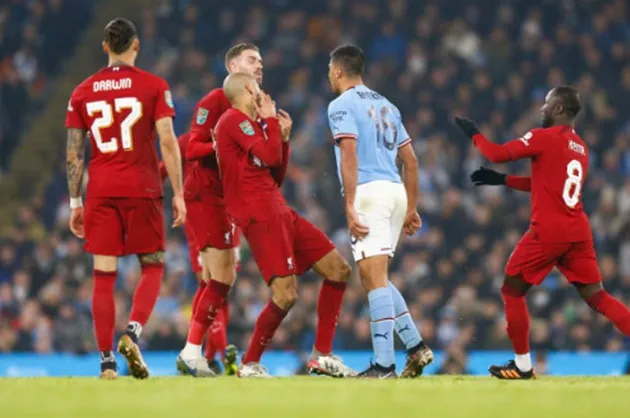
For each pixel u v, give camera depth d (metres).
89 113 27.20
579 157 29.09
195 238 32.03
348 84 29.06
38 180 80.88
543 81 81.06
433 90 79.44
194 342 30.50
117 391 22.06
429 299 57.75
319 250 30.06
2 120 81.19
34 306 57.84
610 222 66.81
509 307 29.28
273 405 18.77
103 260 27.14
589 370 49.47
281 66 82.06
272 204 28.95
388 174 28.47
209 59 83.75
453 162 72.19
